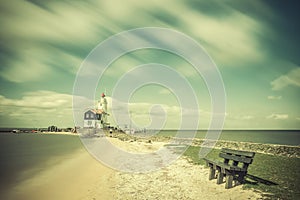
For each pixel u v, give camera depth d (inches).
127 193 408.2
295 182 448.5
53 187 457.1
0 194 411.5
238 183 436.1
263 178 480.7
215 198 372.2
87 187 452.4
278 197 366.3
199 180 491.8
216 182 467.8
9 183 493.7
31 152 1226.0
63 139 2662.4
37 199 385.7
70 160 864.9
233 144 1476.4
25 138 2987.2
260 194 379.9
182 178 516.4
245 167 414.6
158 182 486.0
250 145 1357.0
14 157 998.4
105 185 466.3
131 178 529.3
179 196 387.9
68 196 395.9
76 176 561.3
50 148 1477.6
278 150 1134.4
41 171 641.0
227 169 416.8
